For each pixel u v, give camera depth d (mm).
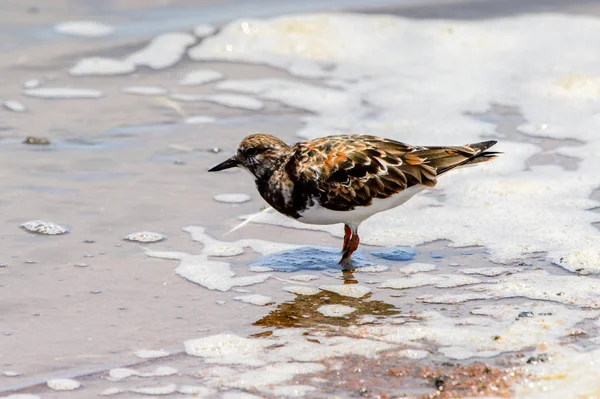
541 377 8641
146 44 20156
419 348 9383
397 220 12938
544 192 13531
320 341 9656
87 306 10484
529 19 21375
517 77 18203
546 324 9789
